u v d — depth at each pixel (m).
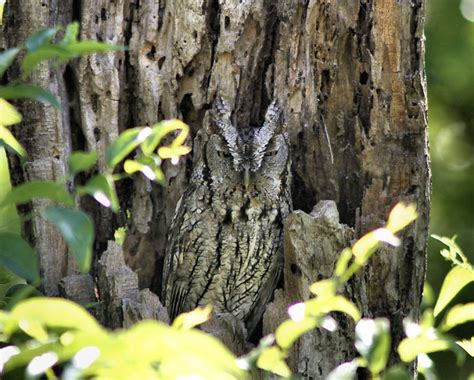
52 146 9.82
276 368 5.94
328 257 9.32
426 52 15.66
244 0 10.52
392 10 9.94
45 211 5.29
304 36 10.54
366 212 10.10
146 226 10.91
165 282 11.07
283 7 10.56
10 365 5.79
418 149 10.06
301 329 5.71
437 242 15.09
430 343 6.21
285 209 11.11
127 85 10.62
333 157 10.51
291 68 10.66
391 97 10.05
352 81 10.38
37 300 4.71
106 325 9.25
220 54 10.63
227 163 10.92
